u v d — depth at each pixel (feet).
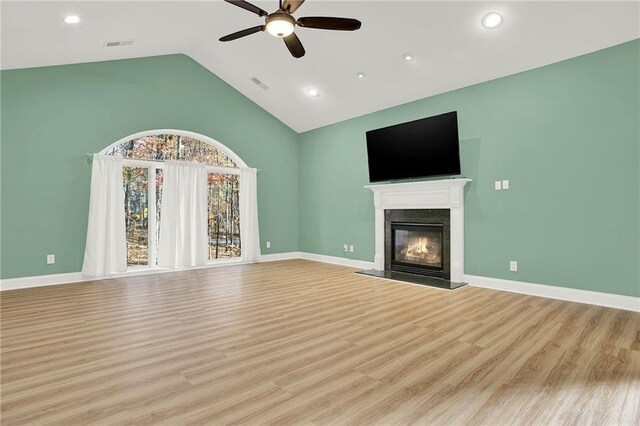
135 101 17.35
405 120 17.56
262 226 22.34
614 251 11.46
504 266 14.05
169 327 9.53
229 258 21.34
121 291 13.78
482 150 14.65
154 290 13.98
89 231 15.61
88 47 14.19
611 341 8.48
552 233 12.78
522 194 13.53
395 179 17.38
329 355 7.73
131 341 8.50
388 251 18.07
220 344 8.34
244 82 20.24
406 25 12.96
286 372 6.89
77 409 5.54
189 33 16.14
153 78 17.95
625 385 6.33
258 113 22.13
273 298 12.75
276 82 19.29
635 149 11.03
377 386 6.34
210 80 20.10
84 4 10.57
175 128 18.71
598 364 7.21
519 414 5.44
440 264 16.06
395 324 9.84
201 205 19.47
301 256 23.82
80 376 6.68
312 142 22.97
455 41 13.01
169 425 5.13
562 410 5.55
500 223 14.15
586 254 12.03
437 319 10.28
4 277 14.05
